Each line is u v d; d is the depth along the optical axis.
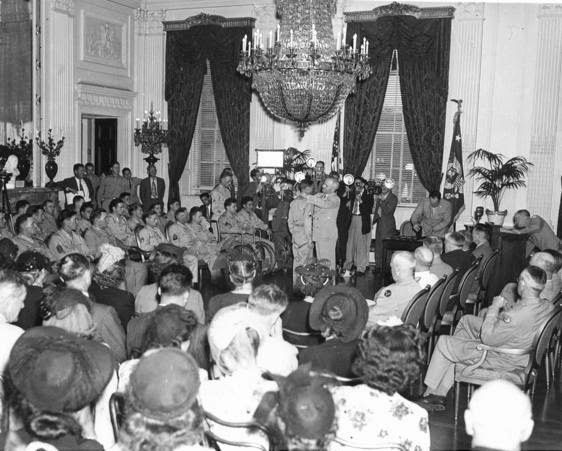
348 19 12.64
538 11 11.78
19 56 12.62
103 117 14.05
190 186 14.52
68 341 2.10
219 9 13.82
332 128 13.12
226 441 2.82
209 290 9.55
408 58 12.39
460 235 7.35
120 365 3.48
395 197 11.45
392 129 13.01
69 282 4.00
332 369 3.36
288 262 11.22
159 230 10.08
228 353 2.85
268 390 2.82
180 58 13.92
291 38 9.02
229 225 10.74
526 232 9.39
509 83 12.07
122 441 1.97
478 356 4.84
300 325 4.75
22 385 1.99
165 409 1.84
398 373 2.68
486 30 12.09
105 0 13.49
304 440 1.92
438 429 4.70
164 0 14.16
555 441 4.49
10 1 12.61
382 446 2.69
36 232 8.72
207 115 14.27
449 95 12.41
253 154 13.73
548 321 4.59
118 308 4.69
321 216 9.58
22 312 4.48
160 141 13.38
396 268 5.28
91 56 13.26
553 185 11.89
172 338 2.91
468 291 6.90
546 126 11.85
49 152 11.99
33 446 2.03
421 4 12.30
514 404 1.90
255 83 9.62
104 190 12.97
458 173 12.07
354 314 3.47
